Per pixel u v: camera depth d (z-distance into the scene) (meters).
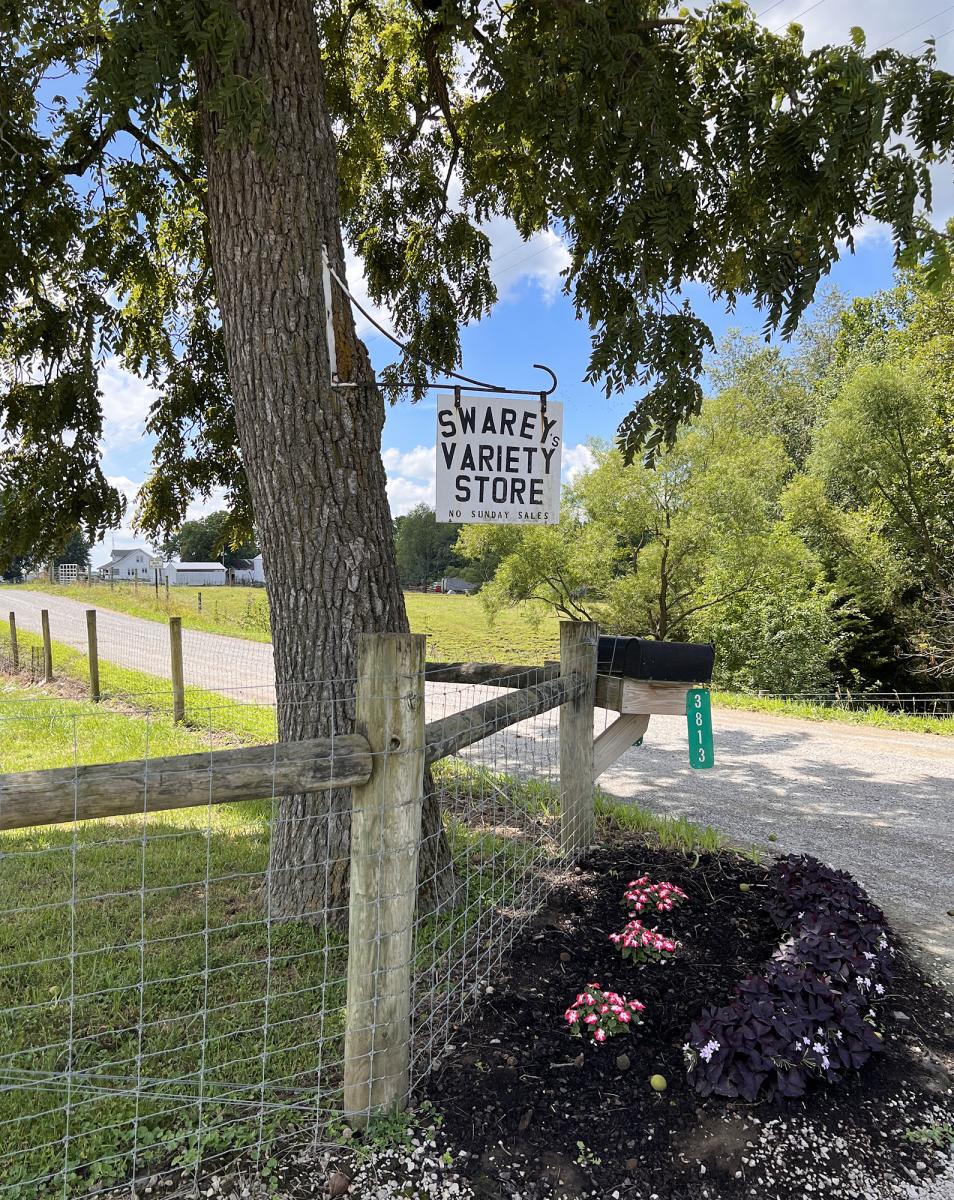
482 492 3.07
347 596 2.79
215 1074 2.06
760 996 2.27
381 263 5.28
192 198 4.68
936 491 14.82
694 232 3.34
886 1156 1.91
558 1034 2.29
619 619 13.95
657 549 13.48
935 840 4.54
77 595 31.06
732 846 4.10
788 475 21.30
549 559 13.24
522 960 2.70
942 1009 2.57
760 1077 2.06
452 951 2.74
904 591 16.06
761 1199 1.78
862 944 2.60
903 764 6.74
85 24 2.76
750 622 14.07
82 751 5.96
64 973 2.56
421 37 4.45
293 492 2.75
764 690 13.70
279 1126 1.90
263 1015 2.34
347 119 4.81
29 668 11.62
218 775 1.62
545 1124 1.95
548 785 4.59
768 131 2.96
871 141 2.68
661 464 12.53
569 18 2.89
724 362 23.94
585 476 13.41
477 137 4.05
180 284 4.95
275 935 2.79
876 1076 2.19
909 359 15.59
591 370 2.92
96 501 4.33
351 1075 1.91
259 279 2.65
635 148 2.86
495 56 3.15
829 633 14.55
